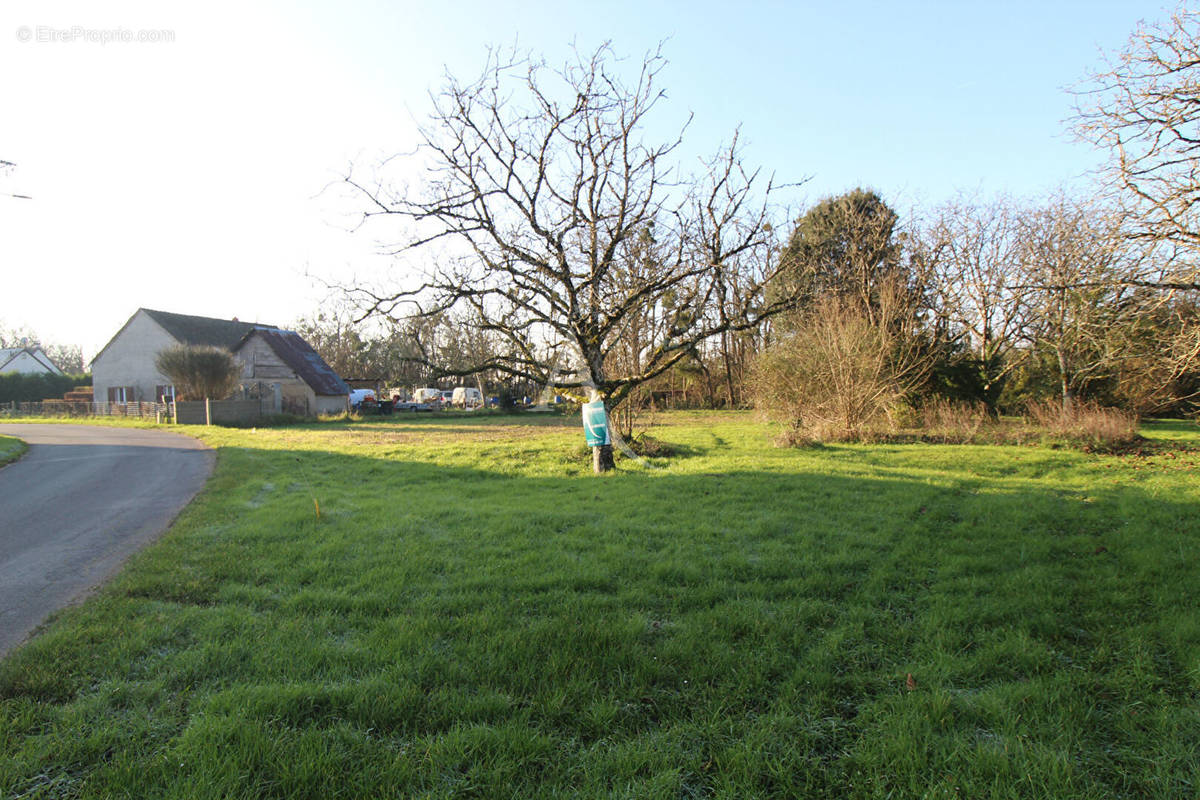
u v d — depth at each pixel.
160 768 2.93
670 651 4.21
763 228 12.54
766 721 3.45
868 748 3.21
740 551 6.66
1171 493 9.85
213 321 44.00
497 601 5.14
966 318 26.42
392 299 11.88
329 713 3.46
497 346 14.42
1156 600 5.18
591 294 12.60
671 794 2.87
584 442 17.31
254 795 2.78
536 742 3.19
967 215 26.34
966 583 5.59
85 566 6.36
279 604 5.10
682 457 14.90
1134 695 3.72
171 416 30.52
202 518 8.36
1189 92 10.96
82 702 3.50
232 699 3.50
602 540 7.12
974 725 3.45
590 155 12.51
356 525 7.91
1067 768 2.97
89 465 15.12
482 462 14.43
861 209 26.25
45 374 50.00
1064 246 17.61
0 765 2.91
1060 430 17.38
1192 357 11.46
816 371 18.75
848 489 10.28
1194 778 2.94
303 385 38.25
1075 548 6.79
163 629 4.50
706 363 42.75
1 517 8.98
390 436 22.86
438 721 3.42
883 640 4.51
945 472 12.30
